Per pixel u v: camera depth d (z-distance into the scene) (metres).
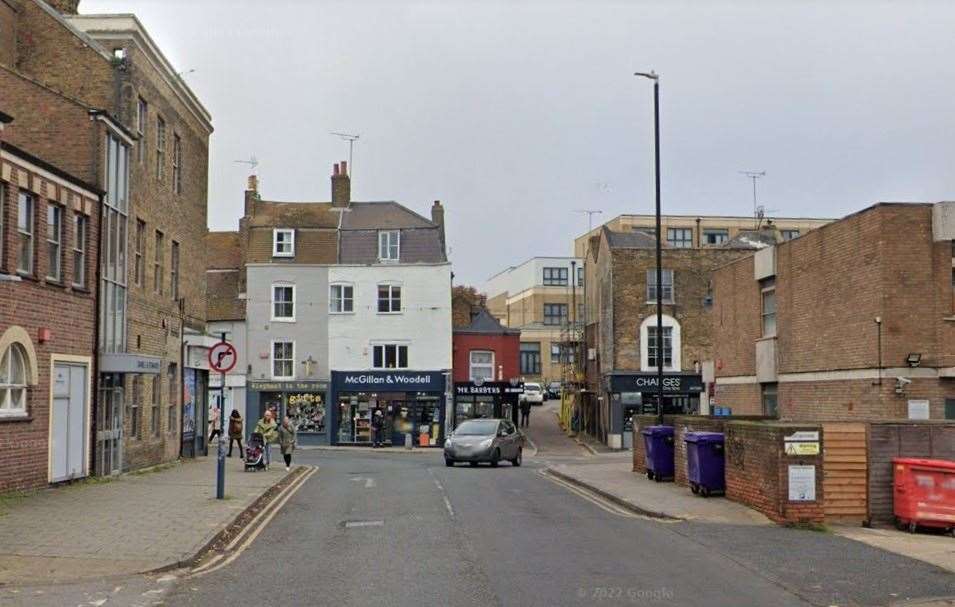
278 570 12.23
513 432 35.00
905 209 23.72
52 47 25.75
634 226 93.88
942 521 15.66
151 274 27.34
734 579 11.58
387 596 10.52
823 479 16.47
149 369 23.86
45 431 19.86
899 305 23.58
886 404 23.52
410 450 49.44
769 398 31.00
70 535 14.36
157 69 27.91
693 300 49.19
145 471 26.50
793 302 28.86
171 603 10.23
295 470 28.72
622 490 21.78
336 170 57.12
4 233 18.09
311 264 53.53
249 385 52.81
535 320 97.88
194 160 32.72
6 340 18.11
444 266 53.47
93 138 22.75
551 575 11.77
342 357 53.22
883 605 10.34
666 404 48.78
